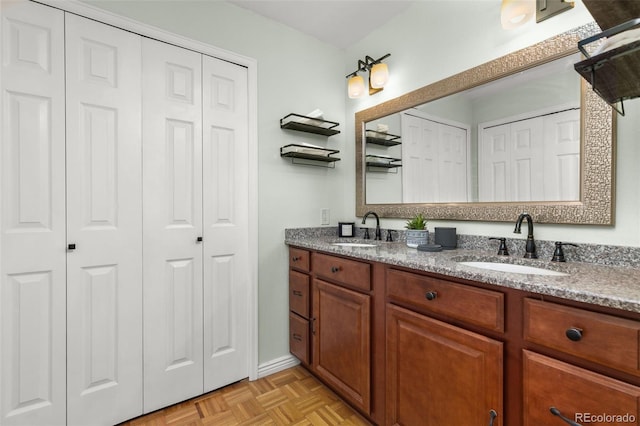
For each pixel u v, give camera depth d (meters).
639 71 0.82
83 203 1.42
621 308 0.71
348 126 2.38
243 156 1.91
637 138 1.10
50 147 1.35
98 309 1.46
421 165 1.84
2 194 1.26
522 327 0.91
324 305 1.73
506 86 1.47
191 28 1.72
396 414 1.30
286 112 2.09
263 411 1.61
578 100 1.24
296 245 1.98
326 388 1.82
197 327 1.74
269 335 2.01
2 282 1.26
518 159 1.42
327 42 2.30
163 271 1.63
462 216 1.62
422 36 1.84
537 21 1.32
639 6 0.81
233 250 1.87
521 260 1.29
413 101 1.88
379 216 2.12
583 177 1.22
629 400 0.70
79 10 1.41
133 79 1.55
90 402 1.43
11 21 1.28
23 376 1.29
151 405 1.59
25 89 1.30
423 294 1.19
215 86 1.80
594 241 1.20
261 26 1.98
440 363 1.13
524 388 0.90
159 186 1.62
